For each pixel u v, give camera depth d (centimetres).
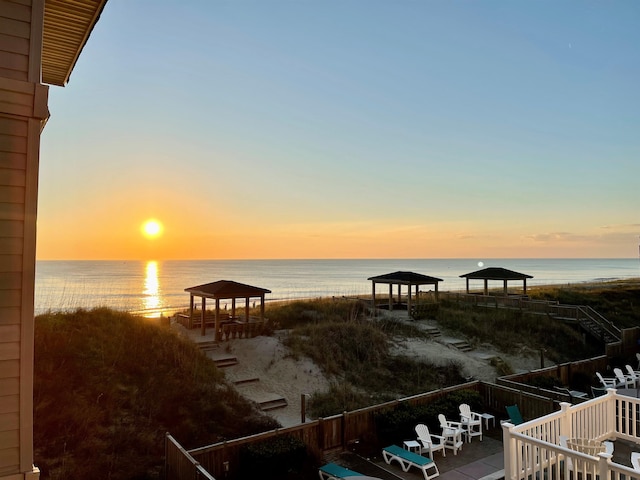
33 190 498
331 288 8731
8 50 495
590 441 877
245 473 1023
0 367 472
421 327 2705
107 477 1020
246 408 1517
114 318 1844
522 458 844
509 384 1530
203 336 2219
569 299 3753
